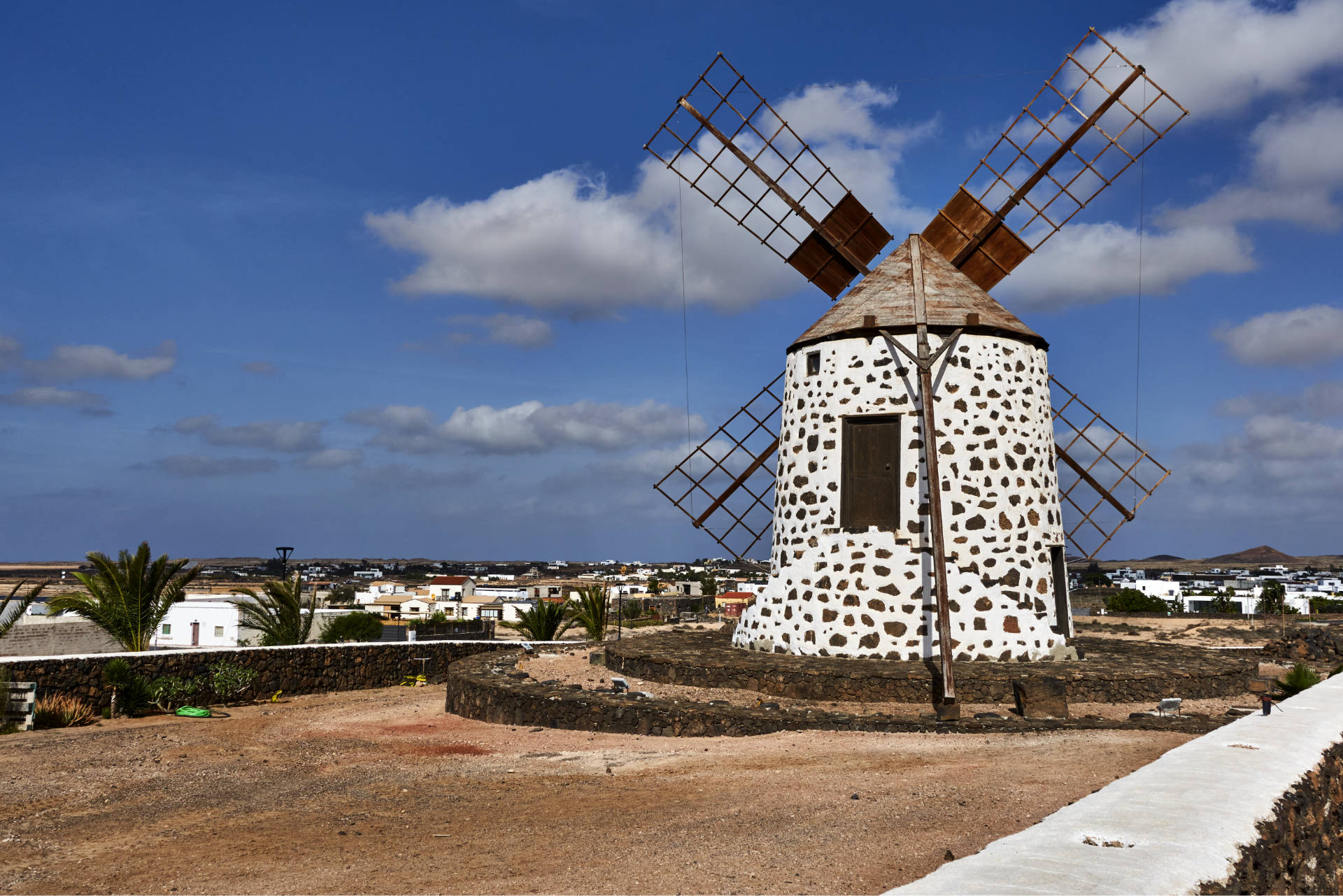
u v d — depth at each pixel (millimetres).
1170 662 16578
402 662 26047
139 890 7453
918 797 8750
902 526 17359
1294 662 23219
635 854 7531
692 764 11203
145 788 11406
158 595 24781
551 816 9086
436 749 13617
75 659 18375
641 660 17109
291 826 9320
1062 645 17141
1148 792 6039
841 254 21641
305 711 19734
